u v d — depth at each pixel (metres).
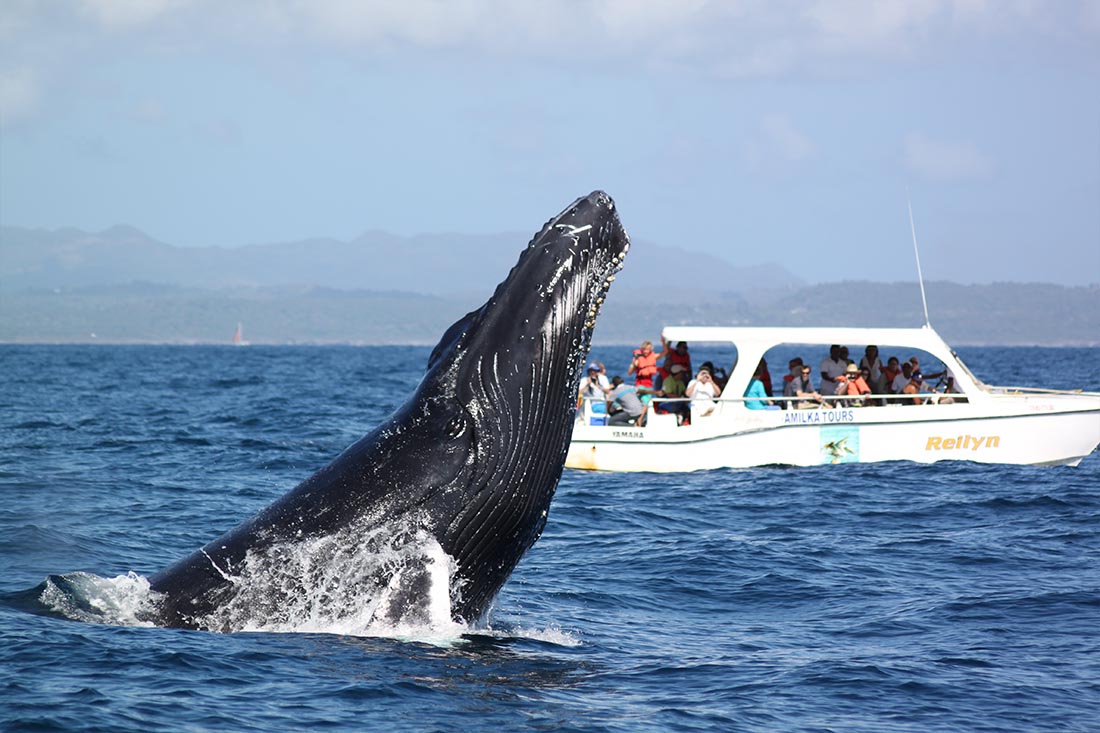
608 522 77.62
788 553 66.06
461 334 36.91
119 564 54.22
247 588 37.66
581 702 35.25
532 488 36.19
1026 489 90.56
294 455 110.62
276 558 37.50
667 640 45.44
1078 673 41.06
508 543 36.81
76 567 52.34
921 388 108.81
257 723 31.95
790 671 40.62
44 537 59.28
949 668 41.53
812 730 34.53
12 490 80.50
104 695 33.28
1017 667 41.84
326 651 36.16
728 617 51.41
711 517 80.25
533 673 37.56
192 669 35.03
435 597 36.69
